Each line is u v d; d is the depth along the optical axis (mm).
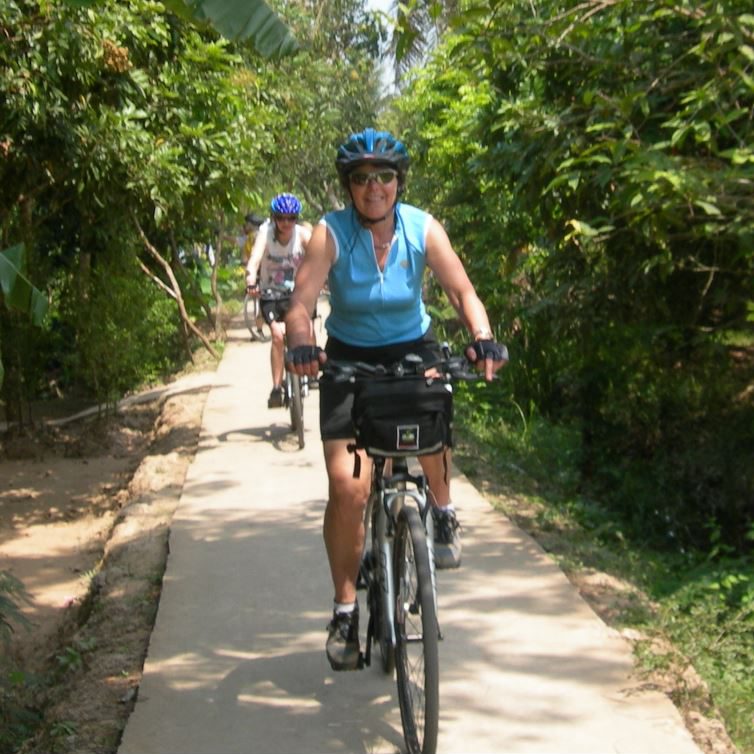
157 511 7762
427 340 4441
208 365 15719
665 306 9352
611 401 10484
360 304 4254
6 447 11977
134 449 12133
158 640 5215
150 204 11258
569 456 10102
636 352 9938
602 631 5215
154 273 17266
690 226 7773
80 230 13062
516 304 12336
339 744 4191
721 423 10102
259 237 9836
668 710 4398
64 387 15141
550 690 4574
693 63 7633
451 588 5801
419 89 14500
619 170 7305
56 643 6461
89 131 9289
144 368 13680
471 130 10266
